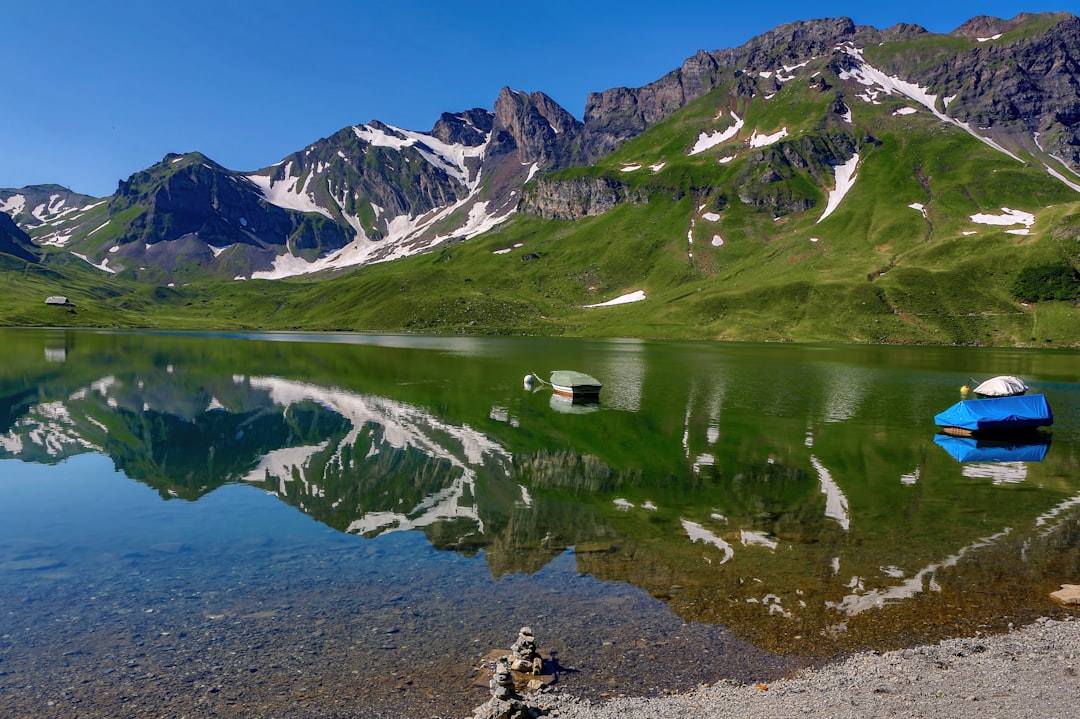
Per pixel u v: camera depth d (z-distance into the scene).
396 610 24.05
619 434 61.41
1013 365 140.62
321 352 165.38
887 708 17.31
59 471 47.16
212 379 103.44
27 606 24.44
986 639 21.72
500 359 147.50
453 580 27.00
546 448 55.22
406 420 68.19
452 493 41.41
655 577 27.28
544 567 28.41
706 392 91.94
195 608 24.27
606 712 17.17
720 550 30.64
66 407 74.25
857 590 25.95
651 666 19.91
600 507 38.19
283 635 22.12
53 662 20.30
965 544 31.75
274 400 81.56
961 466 50.34
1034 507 38.88
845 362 145.12
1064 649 20.92
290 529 34.06
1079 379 113.44
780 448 55.94
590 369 124.56
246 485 43.50
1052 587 26.44
